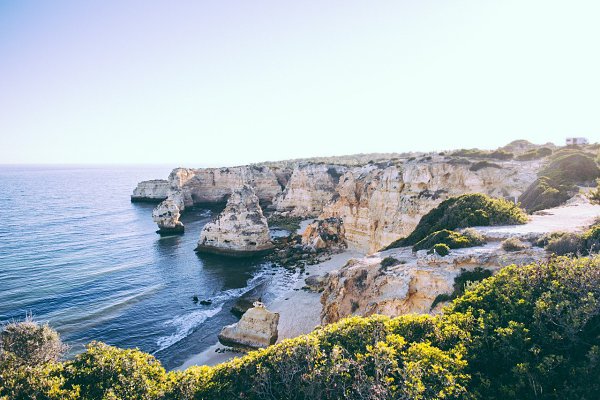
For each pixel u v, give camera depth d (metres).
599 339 12.02
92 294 46.19
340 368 12.70
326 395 12.45
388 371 12.14
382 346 13.00
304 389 12.74
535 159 53.19
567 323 12.46
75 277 51.94
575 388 10.79
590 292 12.84
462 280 21.19
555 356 11.75
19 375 14.52
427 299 22.45
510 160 53.81
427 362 12.33
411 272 23.84
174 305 43.53
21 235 77.00
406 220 51.53
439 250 23.52
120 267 57.22
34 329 22.33
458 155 58.66
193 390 14.48
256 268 57.97
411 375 11.59
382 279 25.45
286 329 36.16
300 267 56.94
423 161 57.91
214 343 35.00
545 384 11.41
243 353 32.97
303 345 14.69
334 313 28.23
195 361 31.81
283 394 13.27
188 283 51.09
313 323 36.88
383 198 57.06
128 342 34.94
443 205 33.75
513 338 12.83
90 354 16.09
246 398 13.48
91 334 36.19
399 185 54.84
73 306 42.44
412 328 15.11
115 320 39.28
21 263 57.69
